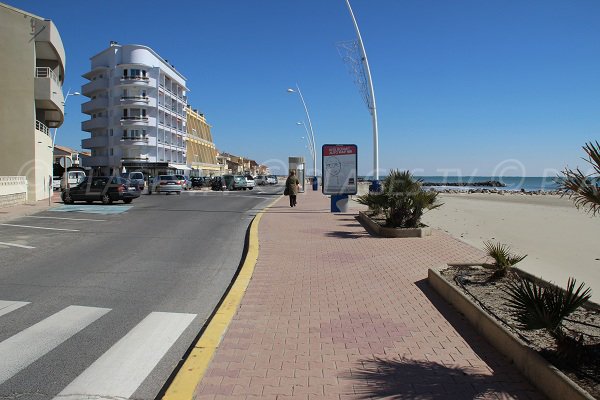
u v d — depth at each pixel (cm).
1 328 549
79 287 744
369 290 705
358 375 408
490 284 671
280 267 875
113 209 2255
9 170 2588
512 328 482
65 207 2366
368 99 2075
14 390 396
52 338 519
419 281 762
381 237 1268
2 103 2561
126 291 725
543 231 1530
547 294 422
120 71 6731
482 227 1641
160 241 1247
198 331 549
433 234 1323
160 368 445
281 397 369
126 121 6675
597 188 397
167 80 7550
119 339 519
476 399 365
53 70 3219
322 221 1692
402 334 512
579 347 393
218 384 392
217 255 1055
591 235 1430
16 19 2586
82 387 404
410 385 389
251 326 541
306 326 540
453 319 564
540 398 366
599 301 684
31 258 984
